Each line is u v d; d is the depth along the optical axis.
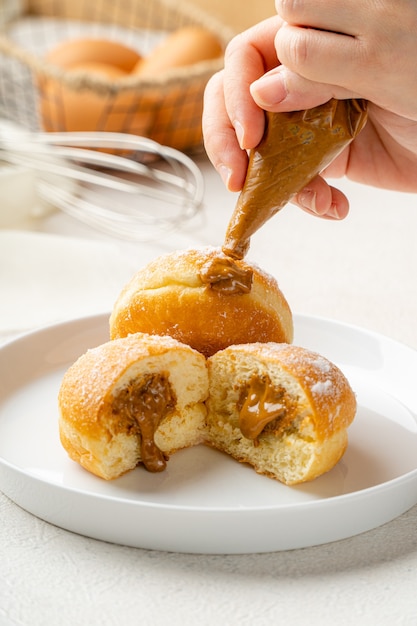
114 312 0.64
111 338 0.64
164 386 0.60
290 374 0.58
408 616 0.52
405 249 0.90
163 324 0.62
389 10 0.55
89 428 0.58
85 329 0.70
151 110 1.02
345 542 0.56
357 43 0.56
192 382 0.60
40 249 0.86
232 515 0.54
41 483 0.55
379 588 0.53
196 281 0.62
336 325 0.71
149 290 0.62
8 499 0.58
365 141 0.72
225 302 0.62
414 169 0.72
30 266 0.83
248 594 0.53
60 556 0.54
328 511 0.54
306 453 0.58
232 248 0.59
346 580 0.53
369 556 0.55
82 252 0.86
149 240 0.90
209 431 0.61
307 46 0.56
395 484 0.56
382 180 0.73
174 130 1.06
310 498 0.58
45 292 0.80
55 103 1.01
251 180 0.58
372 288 0.83
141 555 0.55
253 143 0.58
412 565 0.54
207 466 0.60
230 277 0.61
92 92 0.97
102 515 0.55
